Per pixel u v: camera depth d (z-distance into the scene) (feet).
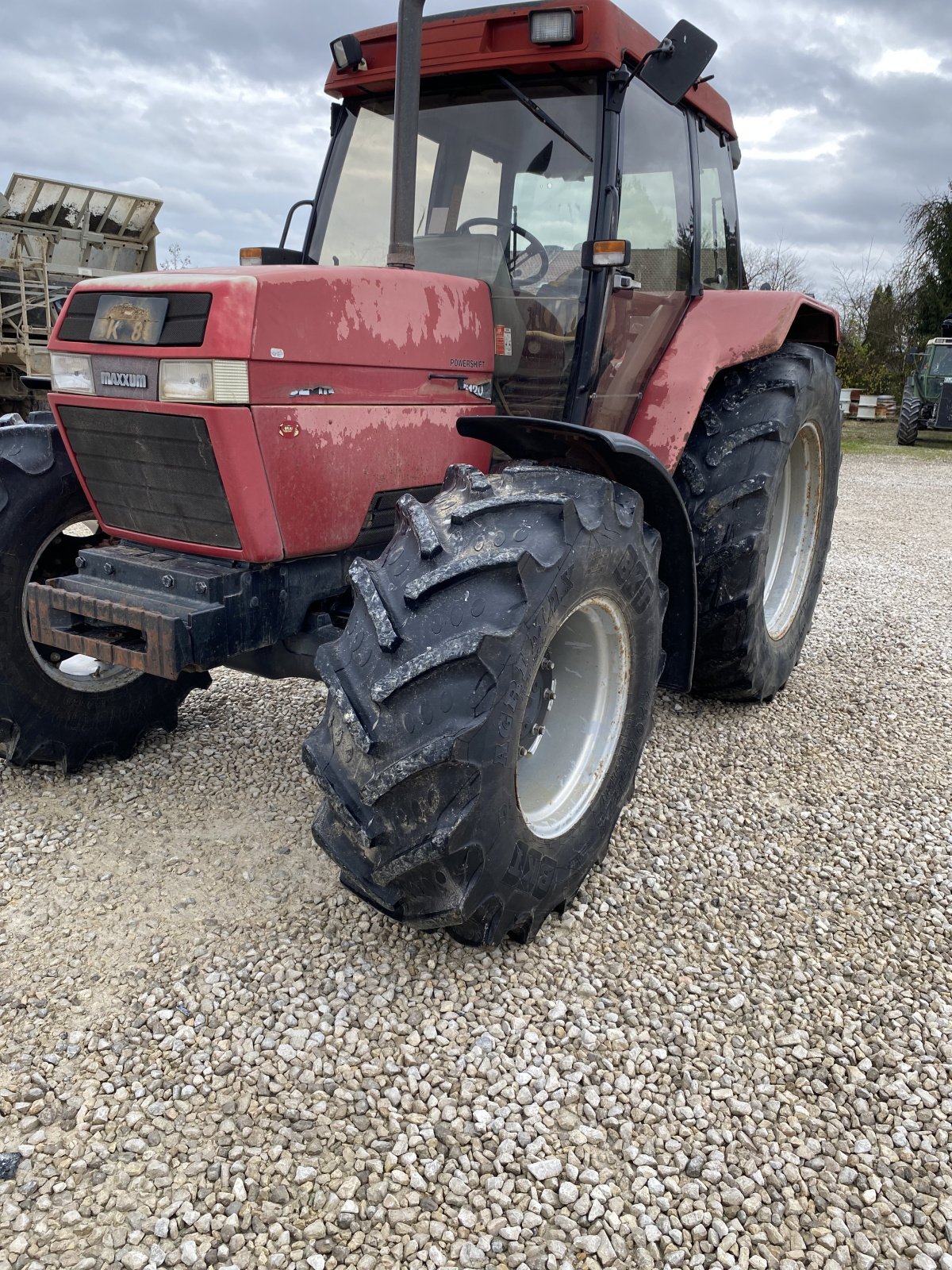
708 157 12.53
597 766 8.22
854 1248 5.42
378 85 9.96
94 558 8.23
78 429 7.95
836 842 9.66
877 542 25.59
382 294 7.88
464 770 6.33
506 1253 5.28
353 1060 6.54
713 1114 6.28
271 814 9.73
